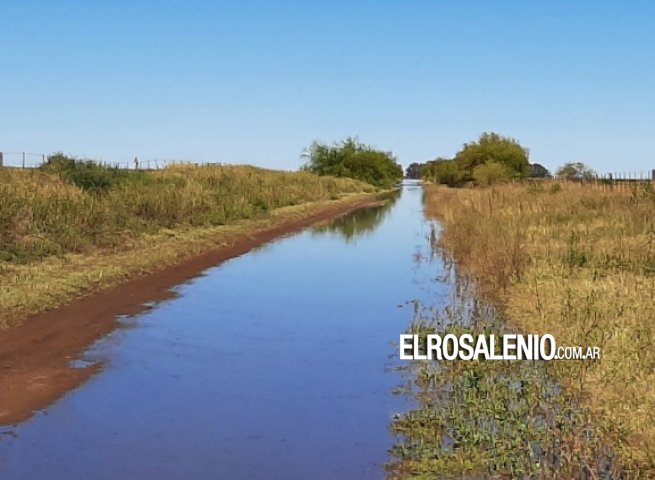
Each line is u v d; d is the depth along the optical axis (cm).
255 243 2575
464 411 794
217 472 671
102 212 2175
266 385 922
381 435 758
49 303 1325
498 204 2797
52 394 880
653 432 689
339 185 6675
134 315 1319
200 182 3622
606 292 1222
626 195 2545
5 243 1708
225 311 1366
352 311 1370
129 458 700
